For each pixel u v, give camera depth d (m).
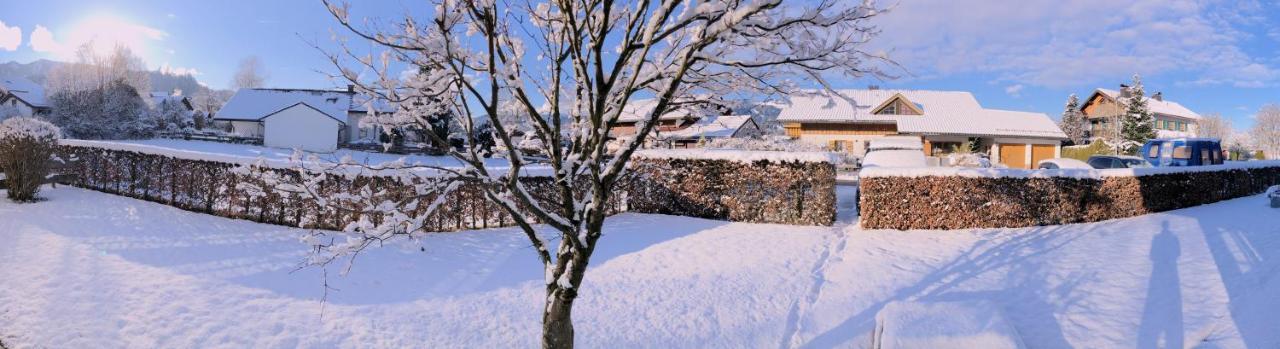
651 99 5.59
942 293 6.93
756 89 4.67
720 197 12.09
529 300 6.86
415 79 4.22
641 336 5.89
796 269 8.30
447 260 8.45
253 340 5.43
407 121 4.60
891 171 10.99
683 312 6.54
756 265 8.48
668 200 12.57
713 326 6.16
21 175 12.19
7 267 7.23
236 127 48.62
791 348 5.60
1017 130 36.75
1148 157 22.84
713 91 4.85
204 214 11.25
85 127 41.41
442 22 3.54
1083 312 6.02
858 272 8.00
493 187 4.67
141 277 7.04
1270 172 17.45
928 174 10.91
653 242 9.85
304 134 38.38
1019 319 5.98
